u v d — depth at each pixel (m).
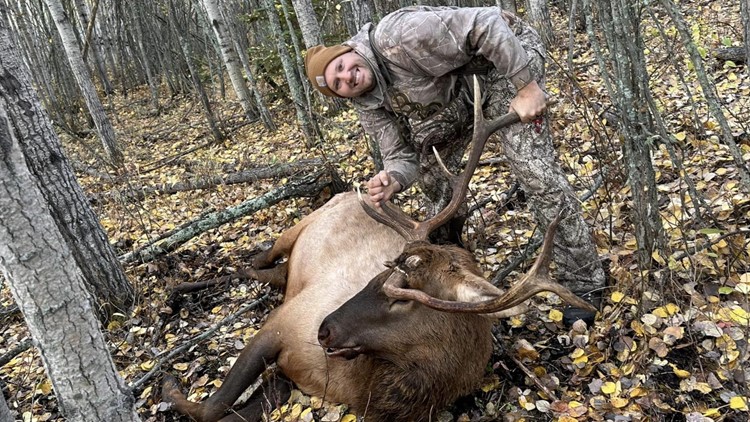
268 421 3.35
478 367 3.29
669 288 3.64
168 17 17.52
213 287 5.23
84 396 2.28
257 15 10.87
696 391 3.07
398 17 3.34
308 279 4.18
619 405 3.06
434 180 4.22
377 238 4.07
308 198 6.47
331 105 10.01
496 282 4.13
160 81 22.62
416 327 3.02
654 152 5.14
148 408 3.89
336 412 3.51
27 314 2.14
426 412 3.18
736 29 7.25
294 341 3.63
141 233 6.86
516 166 3.62
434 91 3.49
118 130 15.27
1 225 1.99
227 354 4.27
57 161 4.49
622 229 4.40
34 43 17.83
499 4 8.20
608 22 3.24
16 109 4.27
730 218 4.15
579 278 3.80
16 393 4.13
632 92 3.38
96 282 4.78
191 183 8.16
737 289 3.49
